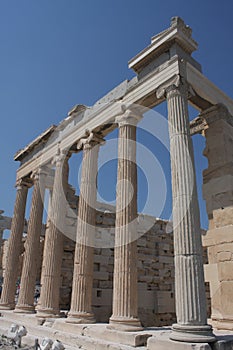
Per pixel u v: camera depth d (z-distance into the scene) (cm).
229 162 1420
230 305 1239
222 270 1303
